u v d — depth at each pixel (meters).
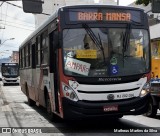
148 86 10.40
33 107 18.41
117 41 10.27
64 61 10.05
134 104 10.12
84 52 10.09
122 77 10.09
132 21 10.48
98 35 10.20
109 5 10.41
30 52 16.86
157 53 20.38
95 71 10.01
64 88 9.99
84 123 12.24
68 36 10.14
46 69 12.42
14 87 43.53
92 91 9.95
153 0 12.26
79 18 10.23
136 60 10.31
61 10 10.26
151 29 21.50
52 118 12.44
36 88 15.15
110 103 9.95
